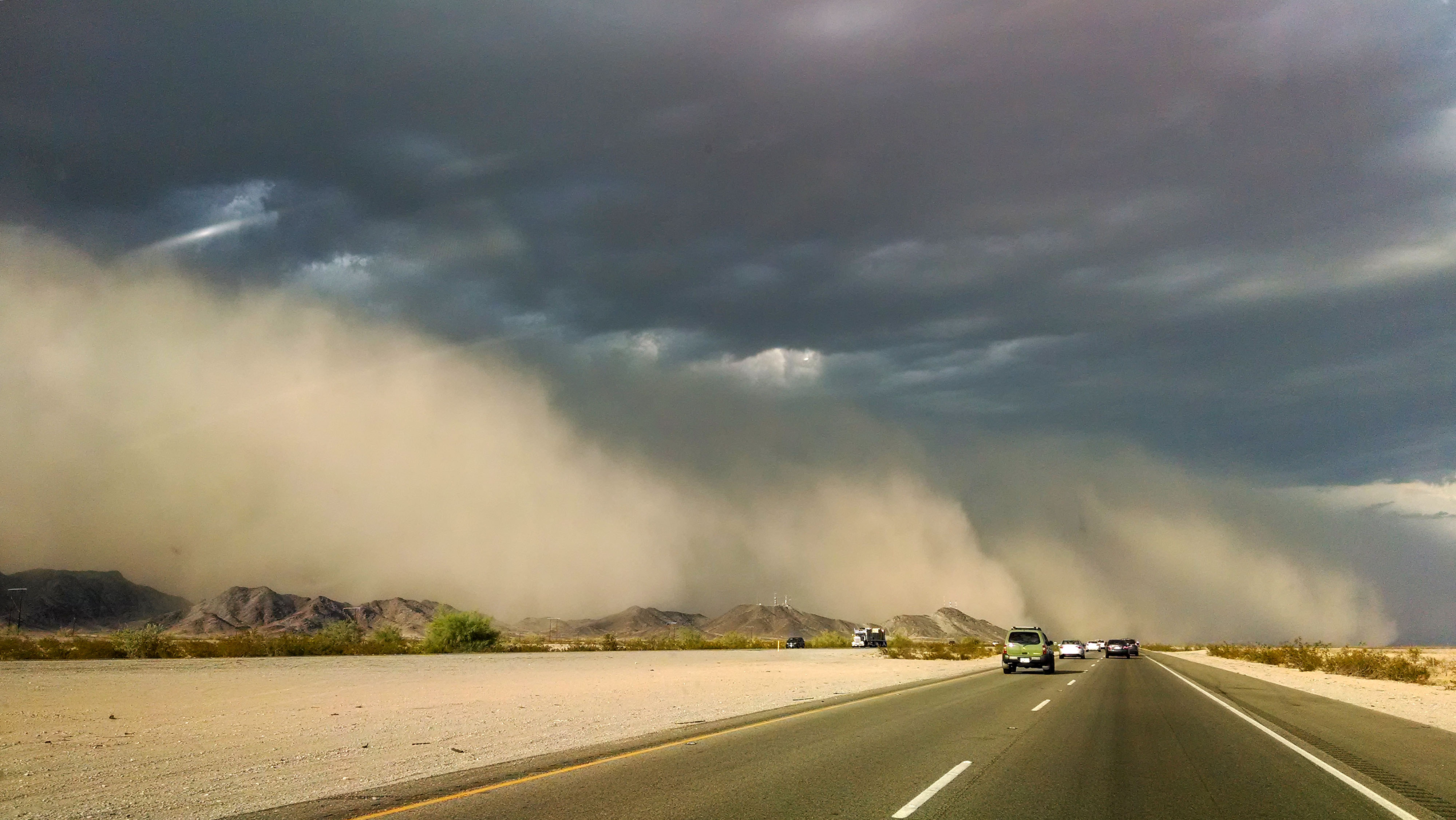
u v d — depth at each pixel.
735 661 61.34
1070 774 12.12
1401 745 16.03
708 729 17.56
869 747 14.68
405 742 16.16
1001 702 24.75
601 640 148.50
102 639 56.56
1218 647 90.75
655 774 11.84
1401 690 34.34
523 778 11.48
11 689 29.09
